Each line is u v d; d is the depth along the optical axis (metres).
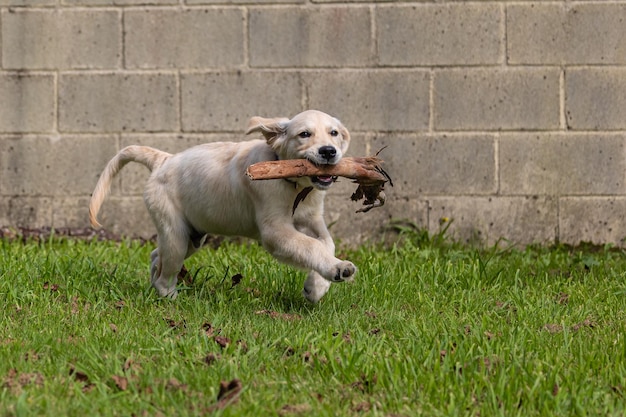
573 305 7.11
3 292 7.10
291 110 10.54
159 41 10.56
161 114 10.62
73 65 10.62
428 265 8.28
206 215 7.17
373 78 10.46
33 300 6.93
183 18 10.52
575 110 10.39
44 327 6.11
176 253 7.30
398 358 5.31
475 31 10.38
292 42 10.48
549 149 10.43
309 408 4.61
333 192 10.55
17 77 10.66
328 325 6.27
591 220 10.46
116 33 10.59
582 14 10.31
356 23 10.43
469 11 10.36
